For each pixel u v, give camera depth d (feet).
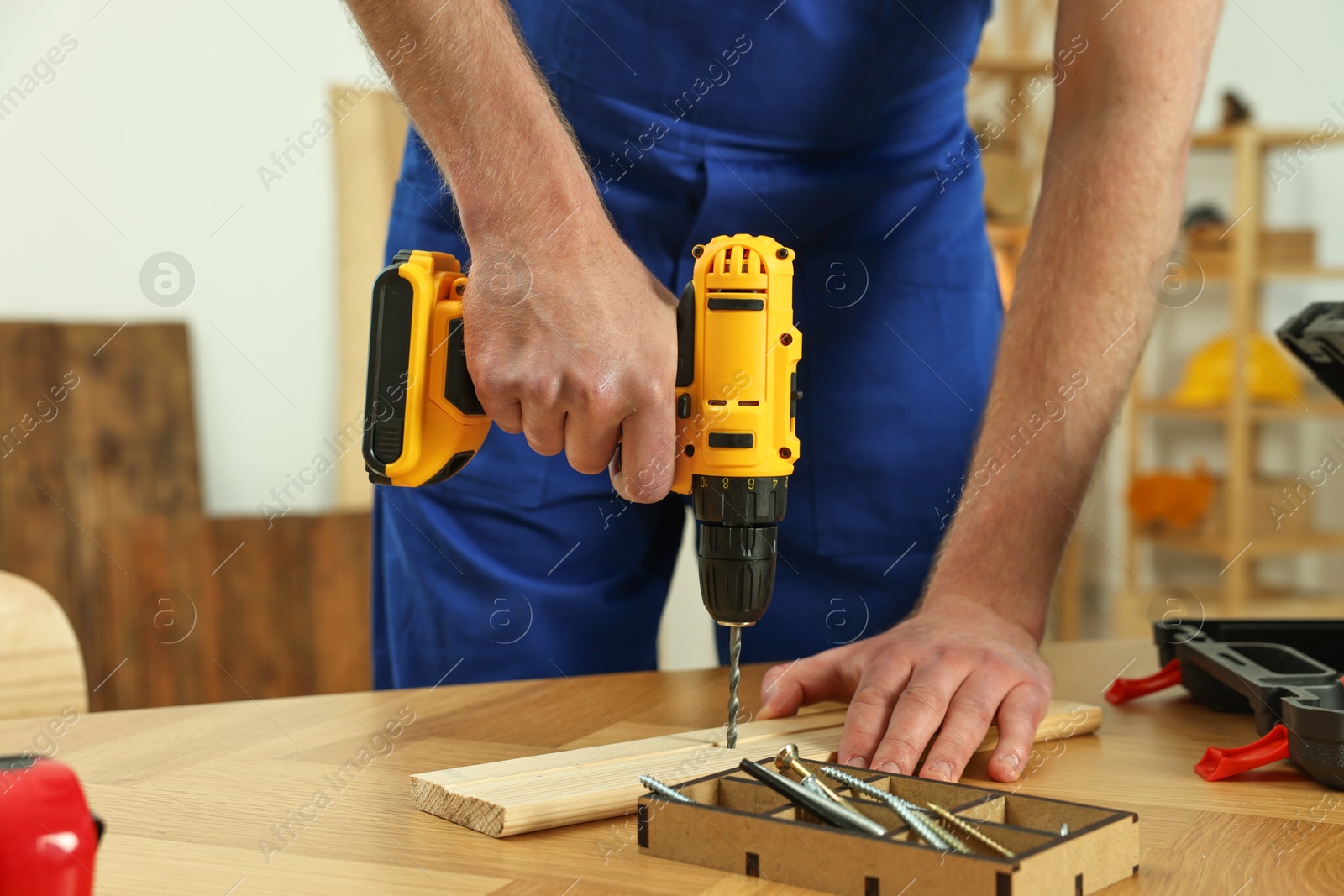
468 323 2.38
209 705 3.19
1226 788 2.39
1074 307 3.03
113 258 8.18
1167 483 11.64
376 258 8.80
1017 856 1.63
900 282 3.82
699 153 3.50
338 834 2.12
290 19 8.38
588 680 3.51
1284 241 11.07
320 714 3.09
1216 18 3.06
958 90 3.83
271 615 8.00
